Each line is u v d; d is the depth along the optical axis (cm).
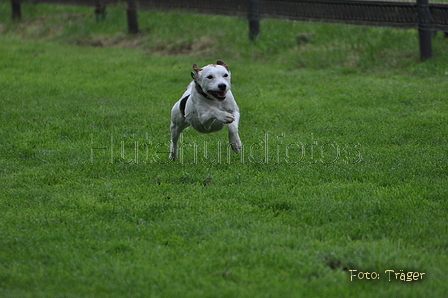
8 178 1114
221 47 2406
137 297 672
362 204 923
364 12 2102
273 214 912
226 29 2539
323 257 752
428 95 1652
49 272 741
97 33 2767
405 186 1007
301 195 984
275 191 1001
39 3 3145
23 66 2245
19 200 997
